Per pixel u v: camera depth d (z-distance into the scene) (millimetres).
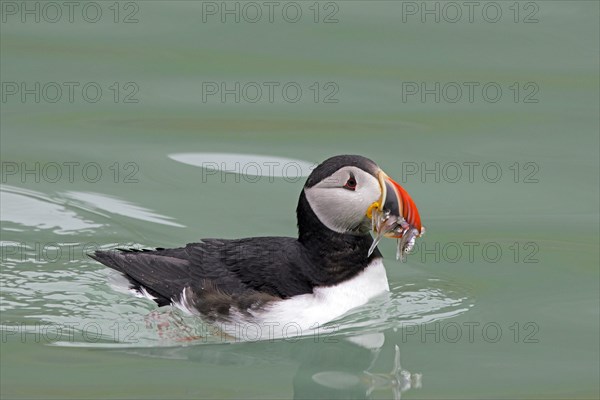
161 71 17422
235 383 10875
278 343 11633
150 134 16234
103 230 13859
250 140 16125
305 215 11922
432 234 14117
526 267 13469
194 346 11625
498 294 12875
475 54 17672
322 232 11836
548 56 17625
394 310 12445
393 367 11344
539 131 16344
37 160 15523
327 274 11852
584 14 18594
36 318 11945
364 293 12039
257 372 11172
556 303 12664
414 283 13109
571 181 15180
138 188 14969
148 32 18219
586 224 14219
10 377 10828
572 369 11219
